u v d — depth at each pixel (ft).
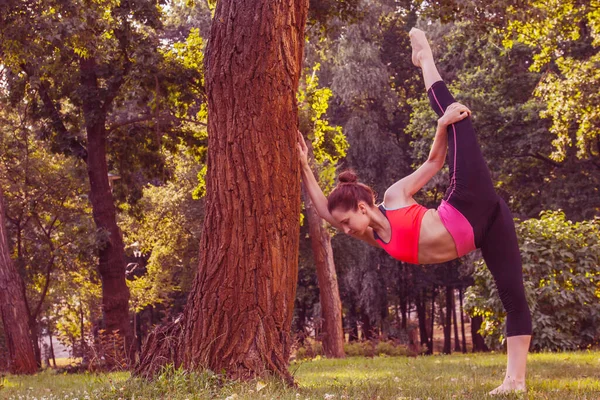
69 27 45.11
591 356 35.14
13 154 88.33
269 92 16.97
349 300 128.36
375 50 107.86
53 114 67.10
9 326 53.42
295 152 17.39
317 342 67.92
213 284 17.20
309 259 105.19
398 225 13.88
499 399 14.21
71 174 88.28
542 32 62.75
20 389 26.96
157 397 15.49
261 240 17.03
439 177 99.55
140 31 63.77
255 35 16.88
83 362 58.34
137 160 73.10
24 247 93.45
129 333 67.26
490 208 14.02
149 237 109.91
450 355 48.47
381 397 15.39
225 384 15.93
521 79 96.17
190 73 61.11
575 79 62.13
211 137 17.47
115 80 62.03
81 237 69.15
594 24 64.23
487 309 46.42
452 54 107.34
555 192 93.97
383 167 112.78
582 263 43.62
